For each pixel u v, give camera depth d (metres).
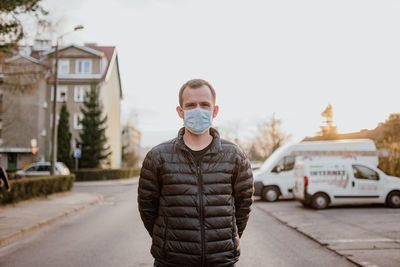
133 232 8.99
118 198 18.64
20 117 36.75
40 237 8.39
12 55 15.44
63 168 28.16
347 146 17.56
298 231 9.11
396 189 13.46
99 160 37.53
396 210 12.65
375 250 6.69
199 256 2.54
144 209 2.79
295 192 14.70
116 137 51.94
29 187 15.52
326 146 17.44
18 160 41.44
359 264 5.79
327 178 13.41
